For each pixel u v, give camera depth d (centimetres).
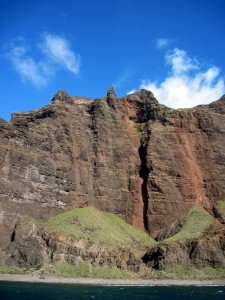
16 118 17462
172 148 19762
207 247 14462
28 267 13925
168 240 14950
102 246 14912
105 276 13688
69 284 12000
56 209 17088
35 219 16175
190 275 13662
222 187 19300
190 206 18575
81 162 18775
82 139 19338
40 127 18012
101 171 18938
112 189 18812
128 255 14662
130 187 19025
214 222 16525
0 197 15538
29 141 17262
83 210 17250
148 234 17875
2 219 15338
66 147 18438
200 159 19925
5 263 14138
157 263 14238
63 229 15112
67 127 18912
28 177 16625
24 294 9475
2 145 16262
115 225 17275
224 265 14125
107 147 19562
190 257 14400
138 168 19625
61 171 17788
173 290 10862
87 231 15650
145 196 18738
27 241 14512
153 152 19400
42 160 17275
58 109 19075
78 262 14125
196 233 15525
